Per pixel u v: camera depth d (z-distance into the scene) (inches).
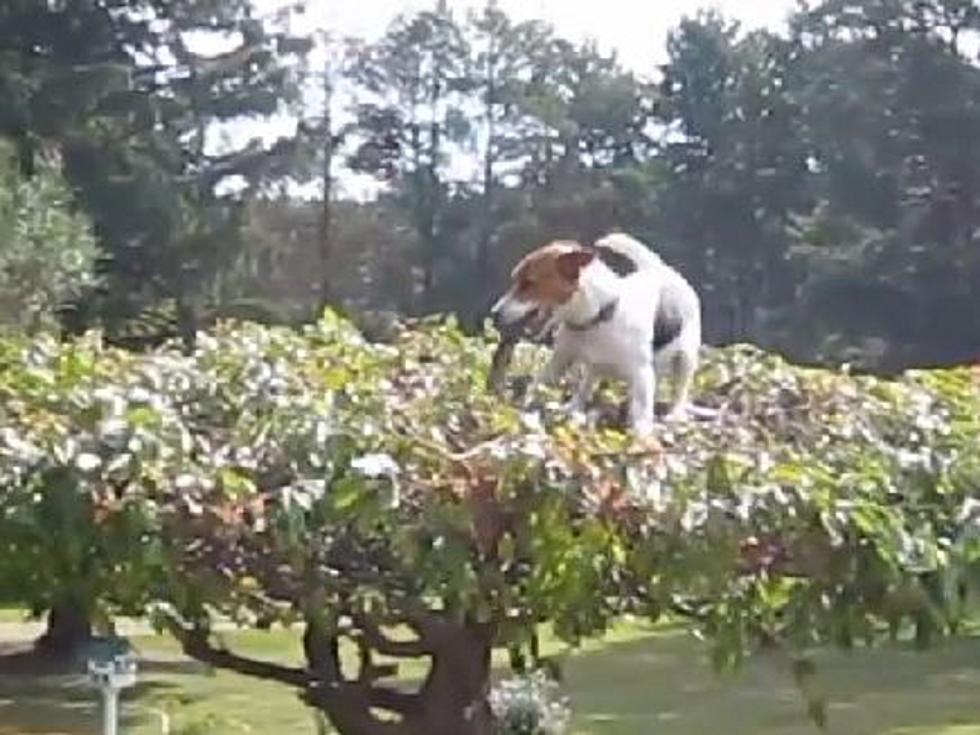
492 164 1963.6
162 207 876.0
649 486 156.2
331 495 154.0
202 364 219.8
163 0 932.0
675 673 704.4
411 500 154.8
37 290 596.7
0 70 804.6
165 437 158.2
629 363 203.0
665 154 1887.3
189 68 984.3
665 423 204.1
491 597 158.9
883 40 1226.6
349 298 1807.3
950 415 209.8
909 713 613.3
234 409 193.5
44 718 608.7
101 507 151.6
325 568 160.1
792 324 1344.7
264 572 157.8
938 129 1187.9
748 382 247.1
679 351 214.7
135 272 884.0
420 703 195.8
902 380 240.5
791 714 606.9
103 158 866.8
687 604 166.4
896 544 162.4
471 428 181.6
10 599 163.0
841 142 1264.8
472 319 1813.5
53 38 872.9
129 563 152.8
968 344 1165.7
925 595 165.9
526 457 155.9
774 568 160.7
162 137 903.7
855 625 164.1
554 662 245.9
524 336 220.1
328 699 200.1
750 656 191.6
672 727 583.2
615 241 215.5
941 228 1185.4
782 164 1696.6
